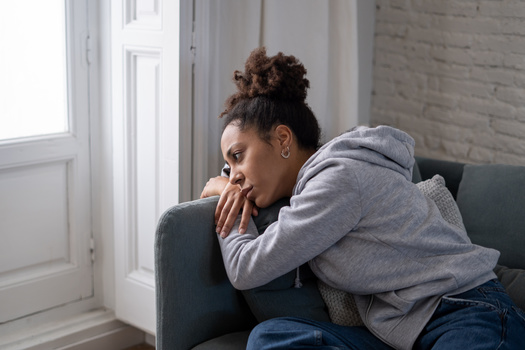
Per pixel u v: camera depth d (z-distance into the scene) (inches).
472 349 47.3
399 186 54.9
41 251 86.8
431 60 100.0
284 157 59.3
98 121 89.1
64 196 88.4
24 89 82.4
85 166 89.0
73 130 86.9
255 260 54.0
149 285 85.1
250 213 58.9
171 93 76.9
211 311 59.5
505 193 68.6
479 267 53.6
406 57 103.6
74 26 84.7
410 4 101.5
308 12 88.3
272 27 85.8
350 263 53.6
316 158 56.8
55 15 83.8
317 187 53.5
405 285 52.7
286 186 60.3
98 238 92.4
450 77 97.8
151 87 80.4
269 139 58.8
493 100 92.6
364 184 53.1
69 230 89.7
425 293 51.9
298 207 53.7
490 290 52.9
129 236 87.1
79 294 91.5
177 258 57.1
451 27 96.5
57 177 87.1
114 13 82.5
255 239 55.9
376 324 53.4
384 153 55.9
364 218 53.7
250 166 58.6
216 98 82.6
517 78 89.4
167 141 78.8
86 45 86.1
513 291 61.7
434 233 54.3
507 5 89.0
